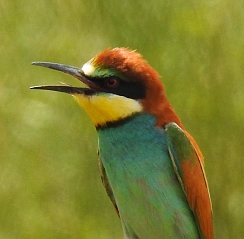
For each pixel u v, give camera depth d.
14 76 14.36
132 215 11.10
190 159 11.02
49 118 14.19
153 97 10.84
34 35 14.27
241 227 14.09
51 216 14.76
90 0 13.84
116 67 10.74
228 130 13.82
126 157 10.84
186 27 13.32
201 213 11.30
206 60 13.66
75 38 13.98
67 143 14.41
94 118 10.95
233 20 13.49
